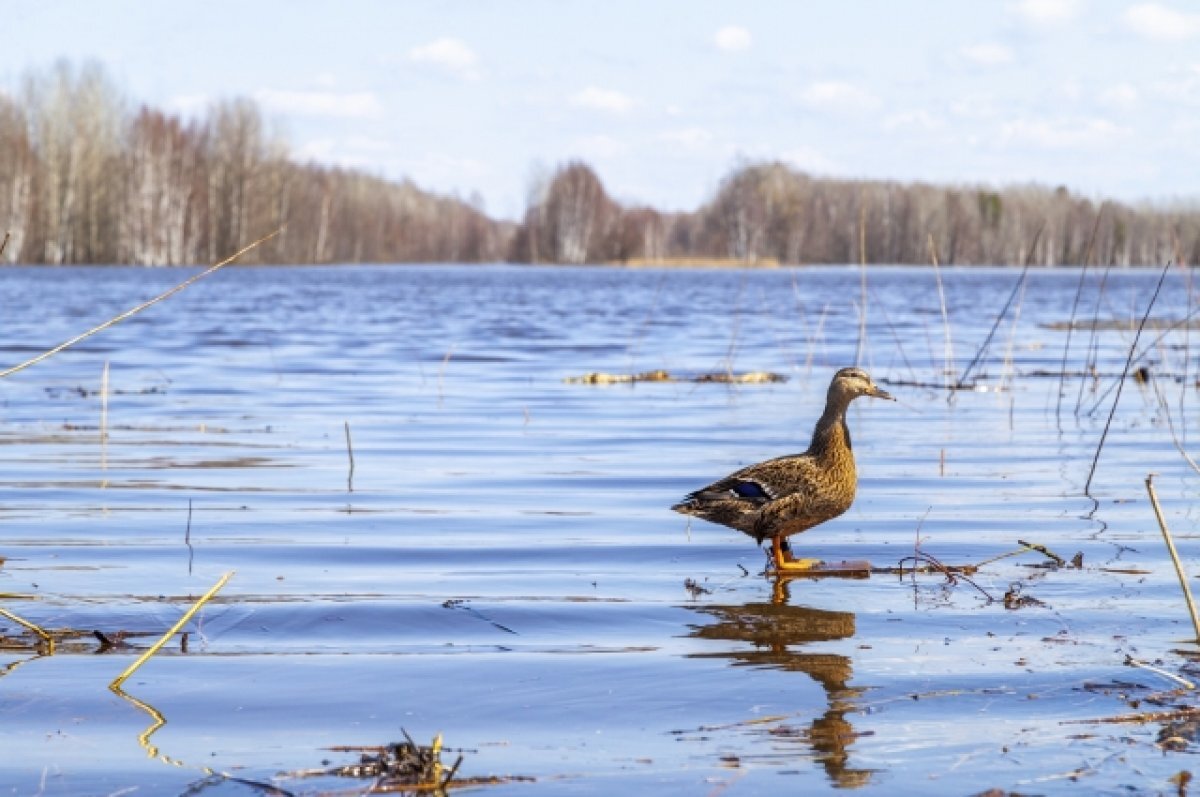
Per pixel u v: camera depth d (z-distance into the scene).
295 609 7.89
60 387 21.30
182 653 7.01
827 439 9.30
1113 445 15.25
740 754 5.57
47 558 9.25
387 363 26.20
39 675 6.60
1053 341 33.75
